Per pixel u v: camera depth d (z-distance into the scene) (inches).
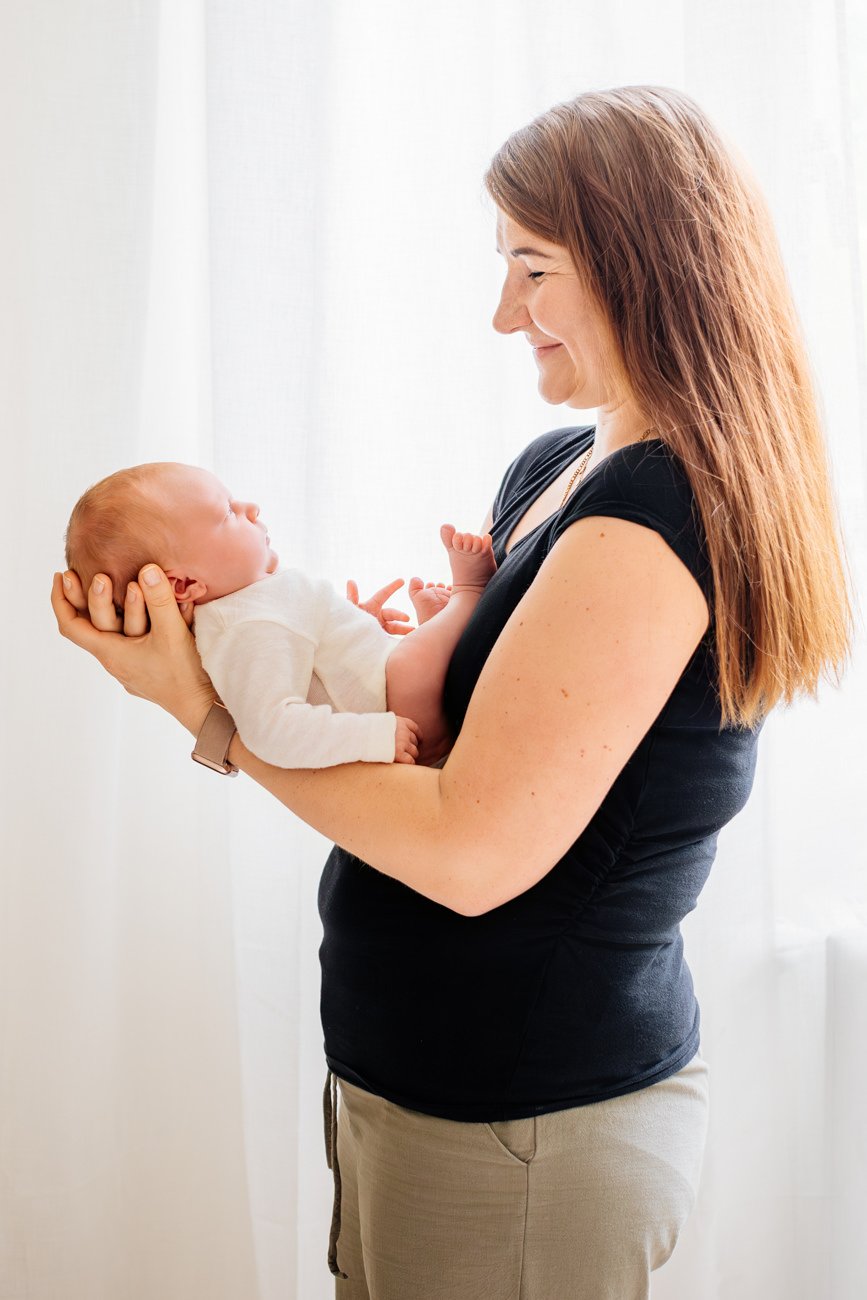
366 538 64.1
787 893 67.7
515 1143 39.4
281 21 59.5
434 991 40.3
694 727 37.6
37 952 64.8
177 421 65.9
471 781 35.4
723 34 59.7
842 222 61.7
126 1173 69.0
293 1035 65.9
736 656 35.9
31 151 60.8
